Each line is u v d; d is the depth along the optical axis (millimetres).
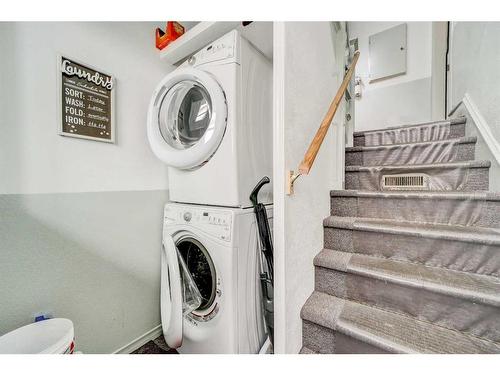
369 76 3051
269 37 1107
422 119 2723
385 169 1586
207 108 1203
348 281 1066
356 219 1331
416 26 2766
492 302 767
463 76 1742
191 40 1194
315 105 1220
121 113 1205
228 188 1031
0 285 803
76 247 1017
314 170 1177
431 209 1188
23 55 867
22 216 860
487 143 1257
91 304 1065
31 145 884
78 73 1021
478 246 938
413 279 914
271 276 1047
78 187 1028
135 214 1262
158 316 1373
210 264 1039
